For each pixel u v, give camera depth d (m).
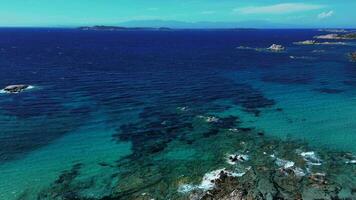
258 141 40.84
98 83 74.31
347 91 66.69
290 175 31.81
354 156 36.81
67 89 67.44
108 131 44.12
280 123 47.31
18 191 29.67
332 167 34.00
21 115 50.00
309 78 81.19
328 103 57.62
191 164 34.78
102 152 37.81
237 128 45.28
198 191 29.36
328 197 27.22
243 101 58.97
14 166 34.16
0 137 41.47
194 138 41.91
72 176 32.44
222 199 27.22
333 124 46.94
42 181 31.42
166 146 39.50
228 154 37.09
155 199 28.39
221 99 60.44
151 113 51.81
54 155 36.88
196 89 68.75
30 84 71.56
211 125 46.53
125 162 35.44
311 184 30.12
